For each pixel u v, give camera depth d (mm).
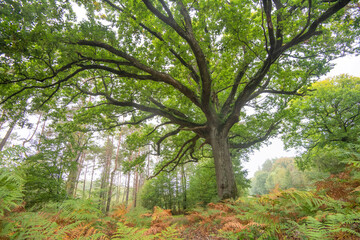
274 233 2363
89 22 6586
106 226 4000
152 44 8094
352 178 2834
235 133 13258
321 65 7734
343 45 7805
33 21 5641
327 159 12758
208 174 17188
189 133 12742
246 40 7188
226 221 3754
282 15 5938
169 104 12438
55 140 8820
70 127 9805
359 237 1703
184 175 21781
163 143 13867
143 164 12203
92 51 7281
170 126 18000
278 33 6270
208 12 7305
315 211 2633
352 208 2252
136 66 7152
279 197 2467
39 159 7742
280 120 11016
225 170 8211
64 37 6074
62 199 7074
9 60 6020
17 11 5348
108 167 23531
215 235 3643
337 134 14148
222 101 12891
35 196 6797
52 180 7410
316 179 3541
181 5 6547
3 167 2193
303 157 15898
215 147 8805
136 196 22922
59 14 6289
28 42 5457
